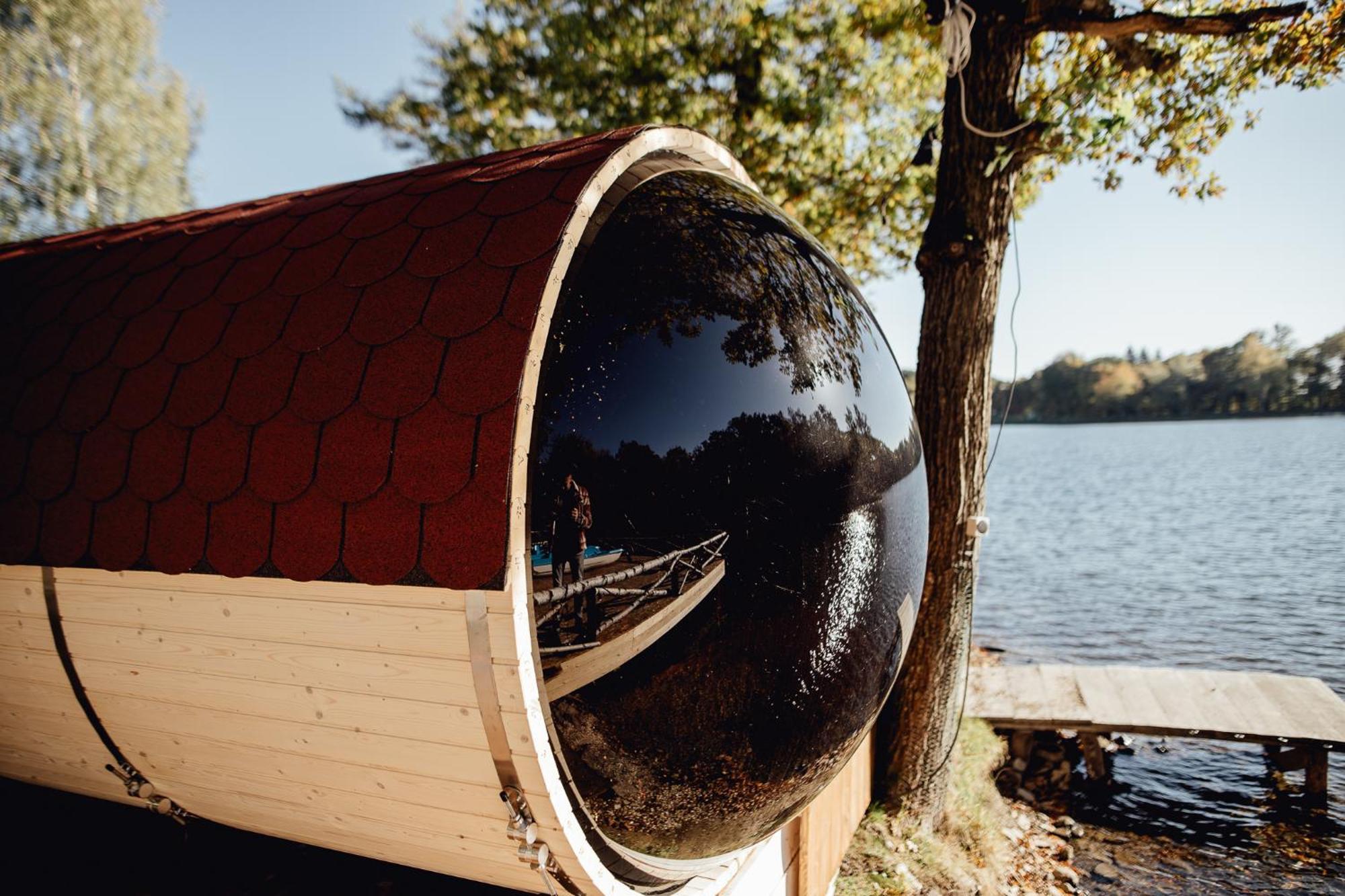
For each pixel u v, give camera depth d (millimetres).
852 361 2461
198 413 2191
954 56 4523
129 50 13875
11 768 3434
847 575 2295
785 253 2492
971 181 4762
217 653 2268
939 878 4828
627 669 2014
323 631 2074
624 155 2209
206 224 3025
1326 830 5980
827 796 3732
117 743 2754
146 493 2178
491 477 1748
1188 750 7312
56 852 3393
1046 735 6953
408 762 2146
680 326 2082
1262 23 4109
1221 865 5566
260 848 3418
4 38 11969
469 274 2018
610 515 1939
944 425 4965
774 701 2219
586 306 2031
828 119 8688
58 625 2516
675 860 2514
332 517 1901
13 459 2416
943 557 5066
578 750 2072
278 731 2318
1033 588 15086
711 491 2014
